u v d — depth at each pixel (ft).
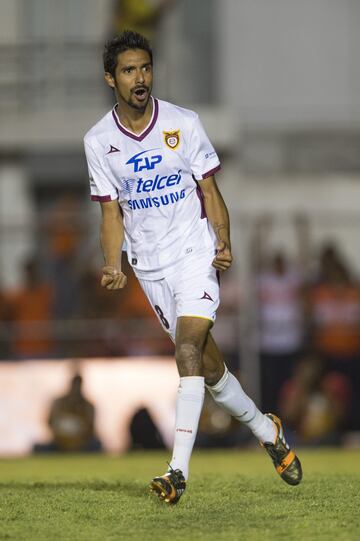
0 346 157.79
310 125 242.58
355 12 256.11
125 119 61.57
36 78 228.02
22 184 220.64
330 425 154.20
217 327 158.30
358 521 53.01
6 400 151.23
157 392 152.05
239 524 52.60
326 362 157.48
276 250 162.40
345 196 212.84
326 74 256.32
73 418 148.77
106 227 63.36
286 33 256.52
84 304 159.84
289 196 212.84
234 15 250.37
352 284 160.25
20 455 146.30
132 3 222.07
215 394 63.62
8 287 162.09
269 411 156.56
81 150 220.02
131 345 157.38
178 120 61.82
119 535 50.06
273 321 157.99
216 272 63.00
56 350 157.79
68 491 66.03
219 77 249.34
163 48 224.53
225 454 125.90
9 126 220.23
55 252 164.86
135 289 160.45
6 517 55.83
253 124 245.65
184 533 50.29
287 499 60.75
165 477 57.41
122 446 149.28
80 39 235.40
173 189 62.13
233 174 215.10
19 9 234.58
